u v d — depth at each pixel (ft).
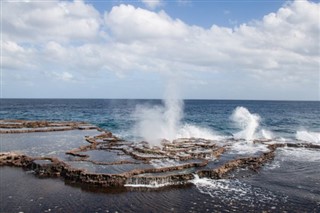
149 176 66.08
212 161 83.20
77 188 62.34
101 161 78.13
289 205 55.77
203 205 55.01
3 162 79.46
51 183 64.95
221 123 191.72
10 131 132.77
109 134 128.36
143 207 53.67
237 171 78.02
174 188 63.72
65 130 143.95
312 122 212.02
